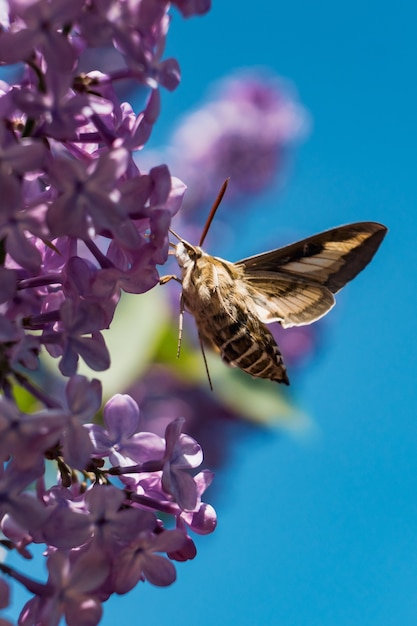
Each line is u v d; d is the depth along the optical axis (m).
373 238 0.62
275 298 0.62
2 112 0.53
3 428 0.52
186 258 0.61
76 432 0.52
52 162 0.52
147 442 0.55
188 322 0.74
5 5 0.53
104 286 0.54
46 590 0.53
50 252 0.54
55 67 0.52
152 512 0.54
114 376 0.68
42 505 0.52
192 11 0.52
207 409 0.76
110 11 0.52
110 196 0.52
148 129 0.53
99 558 0.53
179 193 0.54
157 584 0.54
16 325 0.53
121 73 0.53
